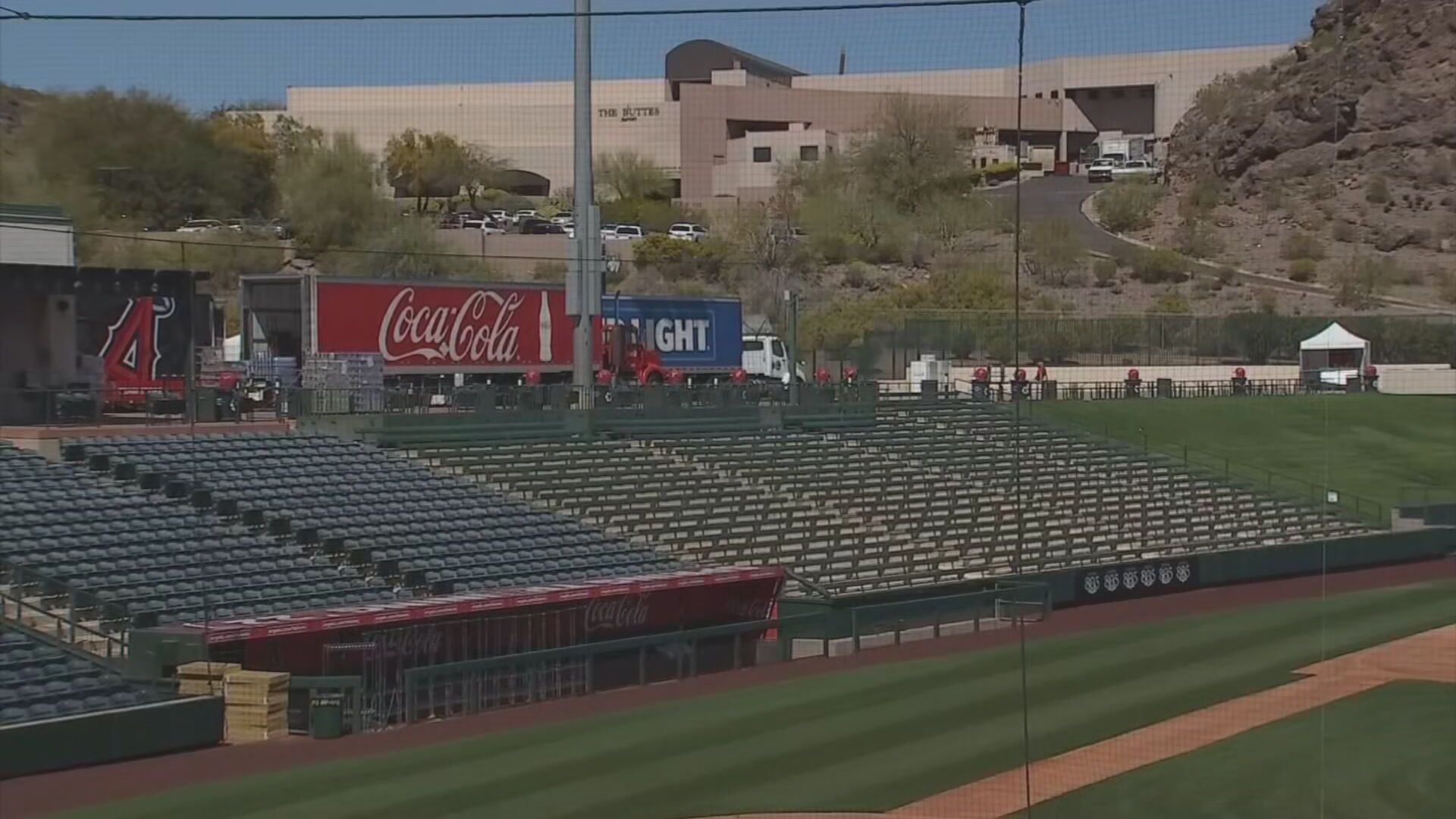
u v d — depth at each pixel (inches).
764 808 914.1
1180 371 3164.4
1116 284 4306.1
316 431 1764.3
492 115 5241.1
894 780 979.3
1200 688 1286.9
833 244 4574.3
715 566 1608.0
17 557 1272.1
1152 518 2169.0
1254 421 2827.3
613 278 4146.2
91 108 3348.9
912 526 1947.6
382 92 5118.1
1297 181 4918.8
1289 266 4394.7
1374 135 4872.0
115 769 1009.5
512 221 4638.3
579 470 1862.7
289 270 3661.4
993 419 2470.5
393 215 4069.9
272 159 3993.6
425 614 1216.8
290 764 1024.2
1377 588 1908.2
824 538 1825.8
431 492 1662.2
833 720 1171.3
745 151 5270.7
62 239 1865.2
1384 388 3117.6
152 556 1325.0
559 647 1302.9
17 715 1029.2
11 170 3120.1
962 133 5064.0
